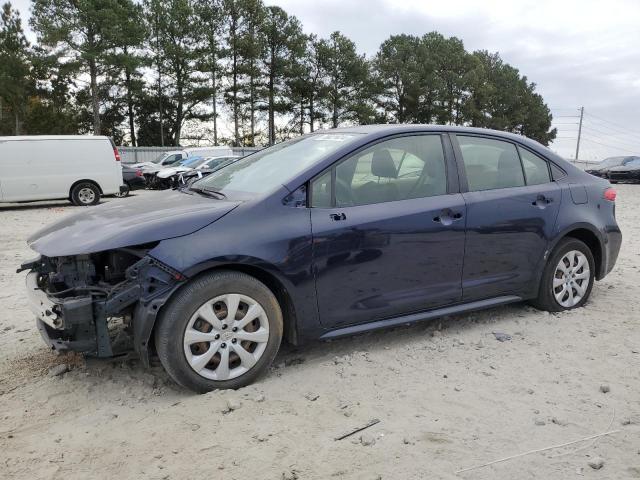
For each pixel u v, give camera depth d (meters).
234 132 59.41
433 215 4.03
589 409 3.15
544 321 4.62
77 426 3.02
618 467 2.60
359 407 3.18
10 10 47.69
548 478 2.51
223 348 3.37
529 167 4.70
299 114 61.31
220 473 2.56
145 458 2.69
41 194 16.48
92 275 3.37
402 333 4.39
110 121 57.56
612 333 4.36
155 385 3.50
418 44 71.94
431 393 3.36
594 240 4.99
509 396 3.31
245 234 3.41
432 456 2.68
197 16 54.00
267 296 3.48
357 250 3.74
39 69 46.91
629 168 29.94
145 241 3.23
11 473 2.59
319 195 3.72
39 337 4.45
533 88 96.06
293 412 3.12
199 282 3.28
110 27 45.06
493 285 4.39
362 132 4.15
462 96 75.69
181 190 4.43
